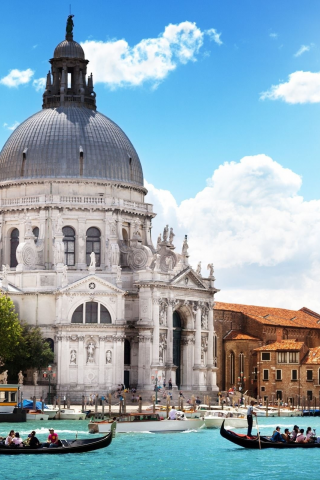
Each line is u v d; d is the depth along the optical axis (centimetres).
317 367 17388
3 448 9138
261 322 18662
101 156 16725
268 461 9094
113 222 16488
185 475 8412
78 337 15112
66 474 8388
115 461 9075
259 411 14662
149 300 15788
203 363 17012
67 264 16300
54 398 14400
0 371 14800
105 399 14762
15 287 15725
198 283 16862
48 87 17412
